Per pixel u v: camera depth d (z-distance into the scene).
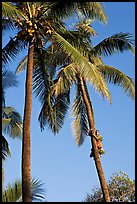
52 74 19.34
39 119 18.86
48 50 18.12
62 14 16.56
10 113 17.86
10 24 16.67
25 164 13.68
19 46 17.22
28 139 14.18
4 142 16.23
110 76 20.31
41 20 16.34
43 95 17.95
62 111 21.08
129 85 20.00
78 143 21.42
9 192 11.79
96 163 19.83
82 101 21.59
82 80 21.30
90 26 21.38
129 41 19.55
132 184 31.08
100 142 20.27
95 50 20.27
